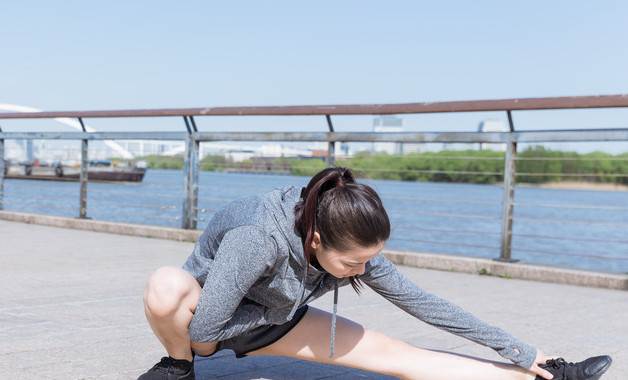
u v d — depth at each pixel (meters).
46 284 3.72
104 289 3.64
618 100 4.10
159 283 1.69
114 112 6.53
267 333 1.89
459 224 27.50
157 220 12.23
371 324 3.04
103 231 6.88
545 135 4.59
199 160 6.35
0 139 7.84
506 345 1.93
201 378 2.15
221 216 1.73
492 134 4.82
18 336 2.56
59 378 2.06
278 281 1.68
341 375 2.27
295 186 1.73
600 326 3.20
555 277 4.57
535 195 49.84
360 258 1.58
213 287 1.62
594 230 29.56
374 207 1.54
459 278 4.63
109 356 2.34
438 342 2.74
